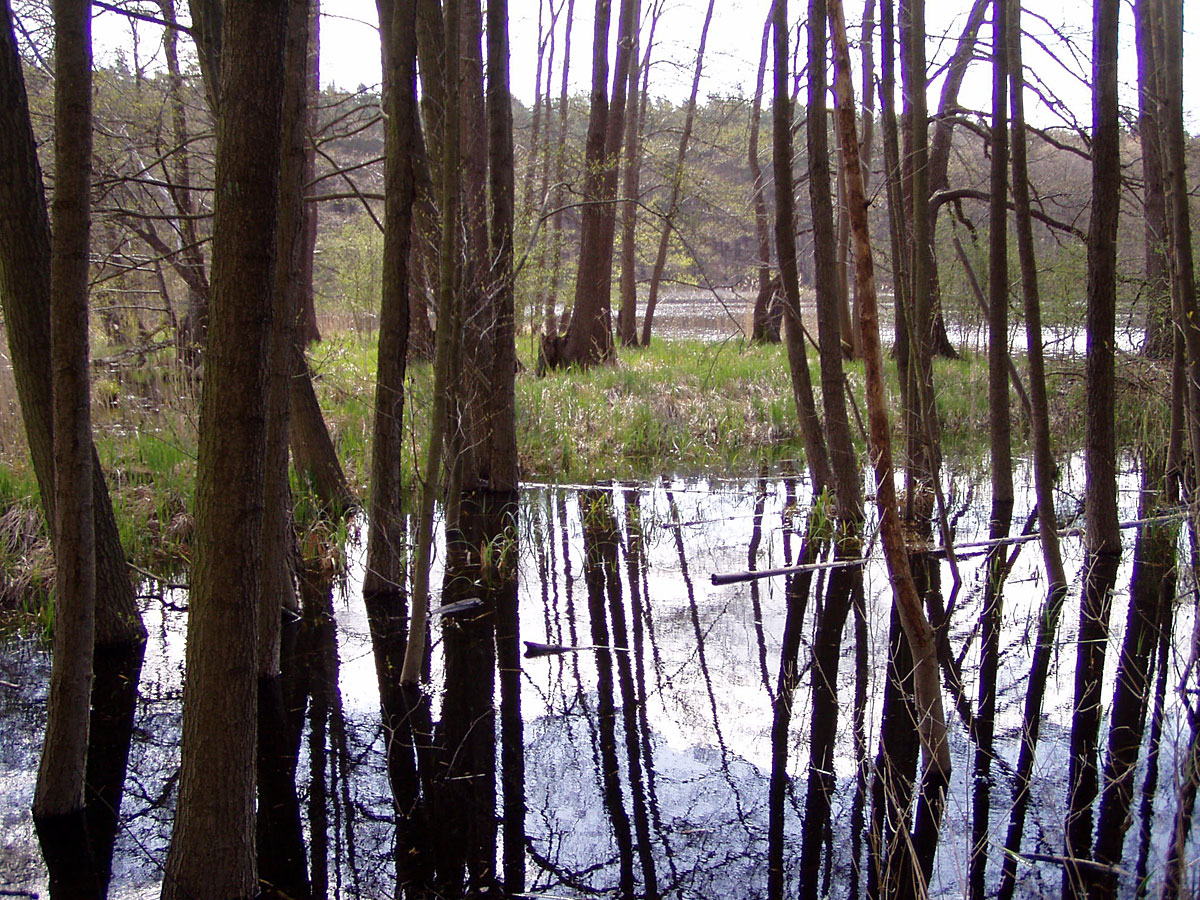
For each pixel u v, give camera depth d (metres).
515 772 4.60
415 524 8.73
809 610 6.68
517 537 8.23
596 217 15.33
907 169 8.77
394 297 6.39
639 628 6.40
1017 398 13.35
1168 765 4.37
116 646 5.87
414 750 4.81
